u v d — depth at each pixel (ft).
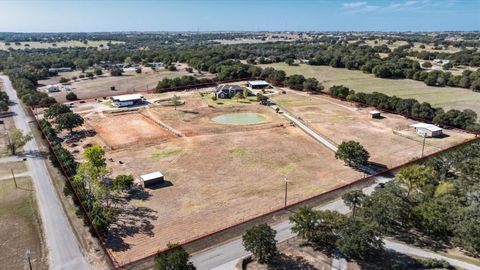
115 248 156.76
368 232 145.69
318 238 156.46
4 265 145.59
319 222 158.51
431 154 266.36
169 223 176.86
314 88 505.25
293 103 440.04
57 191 210.79
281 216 182.91
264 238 145.28
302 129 336.70
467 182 204.95
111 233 168.14
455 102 420.36
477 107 396.78
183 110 406.00
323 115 385.70
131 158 263.70
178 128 339.57
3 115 388.16
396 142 299.38
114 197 202.90
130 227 173.27
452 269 140.15
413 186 193.16
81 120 329.72
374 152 276.41
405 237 163.12
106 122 359.87
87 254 152.87
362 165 251.39
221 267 143.84
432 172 203.21
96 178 197.36
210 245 158.71
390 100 398.83
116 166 248.11
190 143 297.74
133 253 152.97
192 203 197.26
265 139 309.63
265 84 534.37
